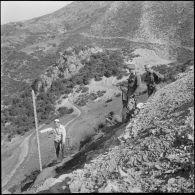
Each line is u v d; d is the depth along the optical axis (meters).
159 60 104.75
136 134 13.10
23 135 61.59
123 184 9.13
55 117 66.19
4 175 40.72
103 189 8.95
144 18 175.75
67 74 82.88
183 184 8.52
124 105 17.97
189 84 17.33
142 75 59.41
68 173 11.66
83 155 14.49
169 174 9.12
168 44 146.50
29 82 125.88
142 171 9.71
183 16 168.75
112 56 89.50
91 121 51.59
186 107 13.26
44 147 45.75
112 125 19.92
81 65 84.81
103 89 72.50
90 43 162.62
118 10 195.12
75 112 65.19
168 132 10.77
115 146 12.68
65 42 169.38
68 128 51.97
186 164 8.99
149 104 16.47
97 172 10.30
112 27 176.75
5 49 163.38
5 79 130.50
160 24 166.62
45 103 74.19
